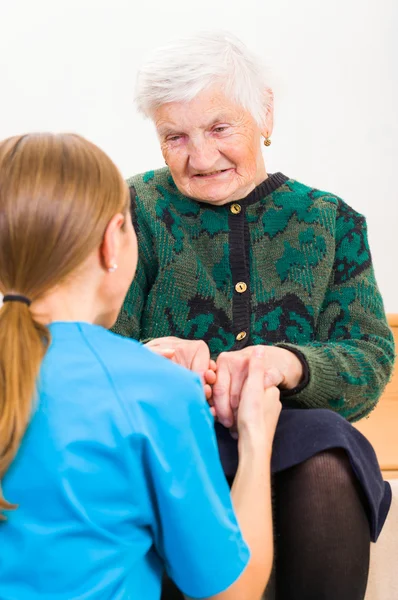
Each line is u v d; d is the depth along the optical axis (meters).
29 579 0.93
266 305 1.58
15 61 2.45
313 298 1.57
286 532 1.19
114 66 2.52
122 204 1.03
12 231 0.96
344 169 2.71
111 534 0.95
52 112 2.50
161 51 1.48
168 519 0.97
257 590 1.05
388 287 2.76
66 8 2.46
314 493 1.18
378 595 1.66
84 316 1.02
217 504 0.99
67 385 0.94
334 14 2.63
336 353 1.47
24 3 2.44
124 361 0.98
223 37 1.51
